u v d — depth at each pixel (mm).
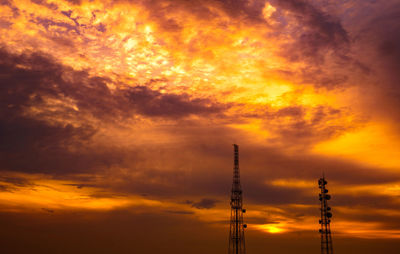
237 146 152375
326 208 117688
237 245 142375
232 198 147250
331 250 114375
